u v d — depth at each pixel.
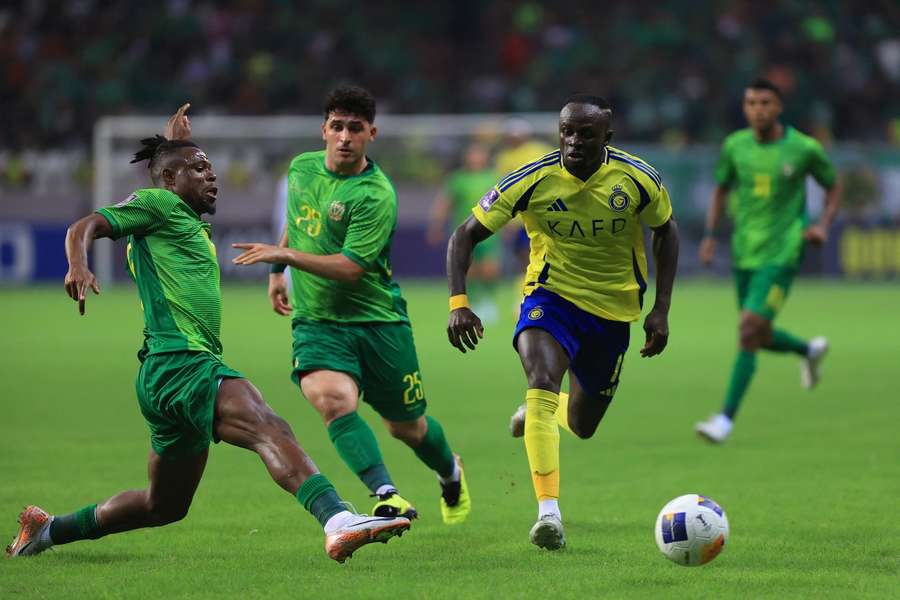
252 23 116.50
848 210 105.56
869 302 84.62
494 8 123.19
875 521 22.86
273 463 17.81
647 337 21.97
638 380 47.66
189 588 17.53
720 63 116.81
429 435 23.28
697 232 105.00
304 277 23.08
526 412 20.95
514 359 54.88
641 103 113.12
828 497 25.36
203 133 103.12
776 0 123.25
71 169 105.25
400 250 103.62
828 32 120.25
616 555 20.00
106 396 42.53
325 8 119.75
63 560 19.70
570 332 21.89
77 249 17.45
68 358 54.31
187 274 18.67
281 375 47.62
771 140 35.75
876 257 106.69
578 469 29.38
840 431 35.06
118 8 116.69
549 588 17.42
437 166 104.56
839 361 53.06
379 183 22.97
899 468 28.89
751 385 46.03
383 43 118.12
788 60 118.38
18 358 54.25
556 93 114.88
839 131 117.06
